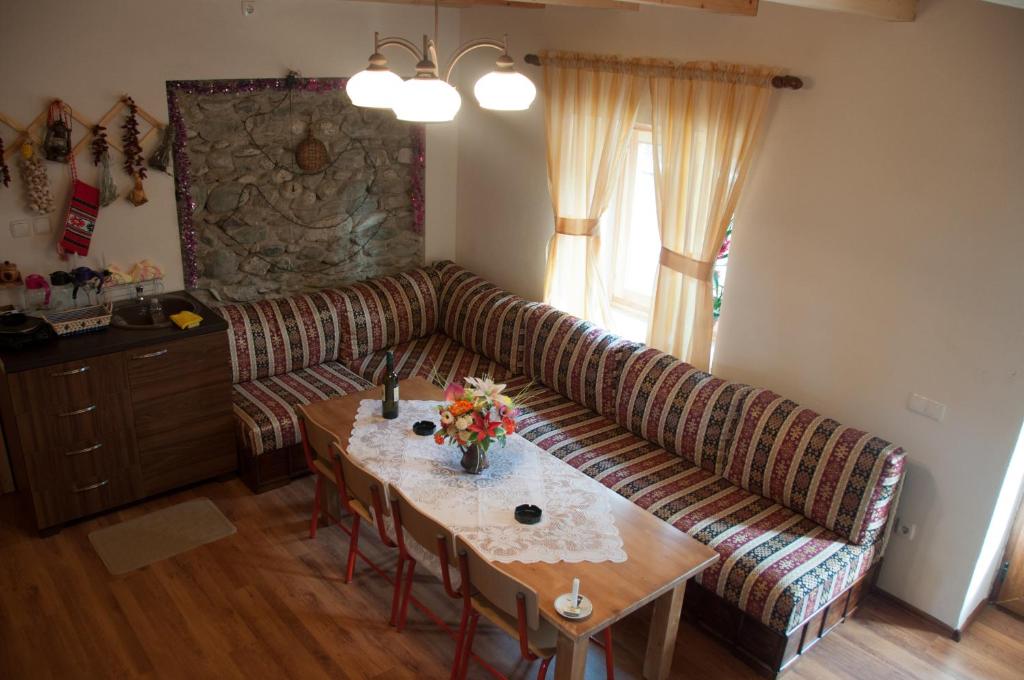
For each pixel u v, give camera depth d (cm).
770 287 382
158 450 396
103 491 384
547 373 457
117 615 327
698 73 371
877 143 328
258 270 479
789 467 350
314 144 472
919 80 310
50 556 361
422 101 251
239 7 421
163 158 414
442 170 542
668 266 412
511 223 516
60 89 379
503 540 276
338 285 519
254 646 314
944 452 334
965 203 306
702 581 325
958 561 338
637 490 361
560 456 388
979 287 309
